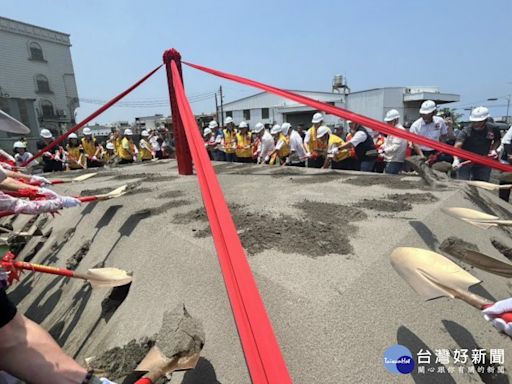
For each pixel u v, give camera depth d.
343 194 3.62
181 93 3.31
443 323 1.77
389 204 3.08
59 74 32.94
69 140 10.43
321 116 7.34
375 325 1.62
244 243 2.35
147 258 2.65
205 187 1.85
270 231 2.54
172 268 2.36
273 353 1.16
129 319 2.28
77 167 9.87
